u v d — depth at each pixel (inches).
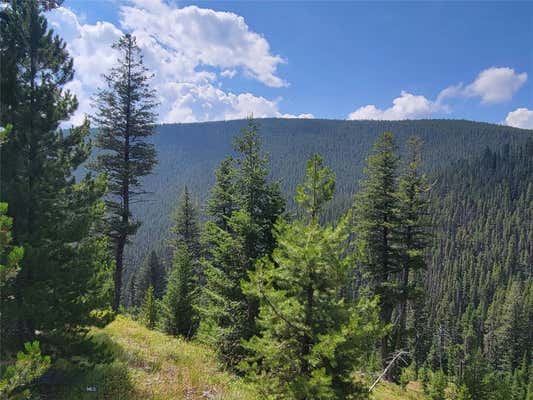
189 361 452.4
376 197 917.8
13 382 173.8
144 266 2470.5
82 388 304.7
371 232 924.0
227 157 910.4
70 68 356.8
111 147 788.6
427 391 1435.8
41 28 334.3
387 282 884.0
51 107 326.0
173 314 967.0
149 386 338.0
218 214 900.0
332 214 5615.2
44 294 286.8
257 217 553.9
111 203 765.3
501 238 5802.2
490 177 7687.0
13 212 293.6
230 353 494.3
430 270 5364.2
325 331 285.7
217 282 537.3
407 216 904.9
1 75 306.0
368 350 301.9
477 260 5433.1
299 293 295.9
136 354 422.9
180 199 1328.7
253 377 304.0
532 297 3587.6
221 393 356.5
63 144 346.6
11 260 185.9
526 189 6973.4
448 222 6432.1
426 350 2763.3
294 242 297.1
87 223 326.3
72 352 310.2
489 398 1295.5
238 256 535.2
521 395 2294.5
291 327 290.8
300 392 261.3
